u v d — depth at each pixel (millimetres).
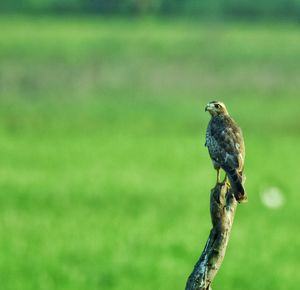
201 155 36031
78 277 18406
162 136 41312
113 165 32906
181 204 25969
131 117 47375
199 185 29016
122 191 27609
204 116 48281
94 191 27359
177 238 21625
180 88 57625
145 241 21281
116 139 39844
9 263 19203
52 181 28828
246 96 54844
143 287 17875
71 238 21469
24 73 60719
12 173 30219
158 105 51562
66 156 34875
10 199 25938
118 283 18000
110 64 65125
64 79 59688
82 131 42344
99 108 50094
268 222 24016
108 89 56625
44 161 33531
